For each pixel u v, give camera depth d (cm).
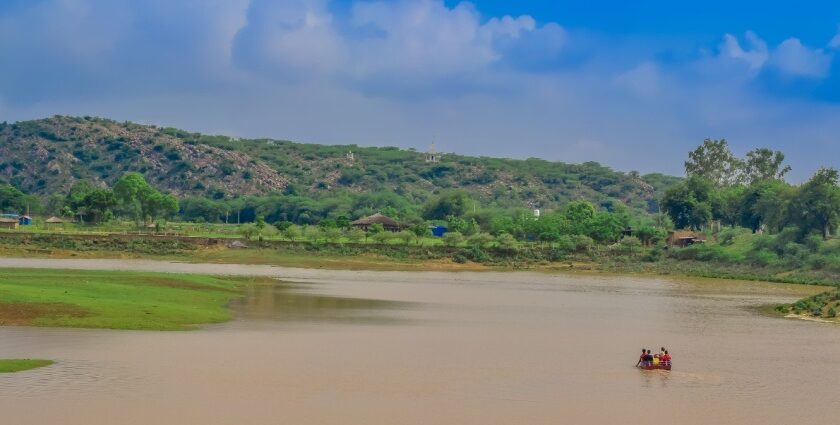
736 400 5544
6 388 5088
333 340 7412
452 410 5044
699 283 17525
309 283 14000
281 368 6025
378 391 5441
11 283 9200
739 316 10831
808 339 8650
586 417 4991
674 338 8456
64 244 19150
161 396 5066
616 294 14038
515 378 6038
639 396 5588
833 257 19288
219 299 10306
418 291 13175
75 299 8269
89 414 4622
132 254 19012
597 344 7862
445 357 6781
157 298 9438
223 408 4872
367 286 13825
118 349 6431
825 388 6022
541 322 9462
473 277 17425
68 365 5778
